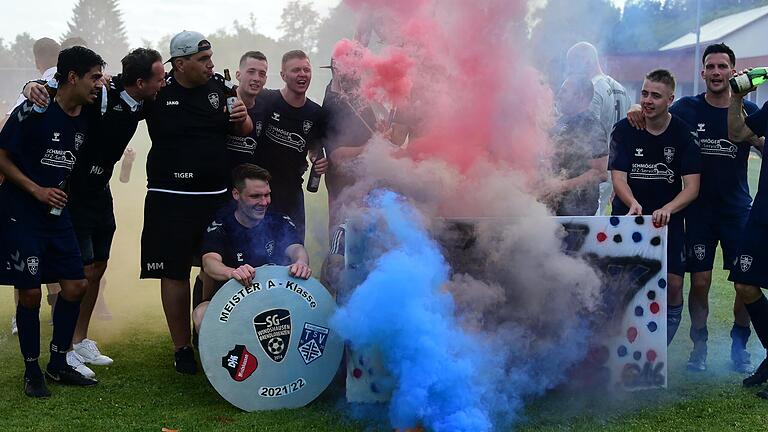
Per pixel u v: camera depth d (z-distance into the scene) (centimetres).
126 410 350
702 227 430
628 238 368
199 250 417
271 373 351
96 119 395
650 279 369
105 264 435
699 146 416
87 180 411
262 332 350
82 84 361
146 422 334
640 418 339
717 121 427
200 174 403
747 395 371
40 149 361
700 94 445
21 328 367
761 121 405
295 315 354
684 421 335
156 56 394
